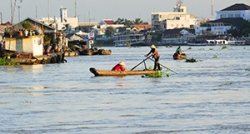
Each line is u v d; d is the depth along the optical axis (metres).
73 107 55.84
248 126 45.06
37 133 44.34
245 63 131.50
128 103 57.84
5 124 47.56
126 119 48.88
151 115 50.47
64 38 182.38
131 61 153.25
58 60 134.88
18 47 124.38
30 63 123.56
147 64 134.12
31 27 148.12
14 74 98.12
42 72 102.62
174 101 58.66
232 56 177.88
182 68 112.25
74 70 107.62
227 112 51.16
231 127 44.88
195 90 68.69
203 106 54.84
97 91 69.06
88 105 57.00
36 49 127.00
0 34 140.50
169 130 44.44
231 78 85.81
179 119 48.41
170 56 186.38
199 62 138.25
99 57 182.88
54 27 167.88
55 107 56.03
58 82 82.31
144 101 59.06
